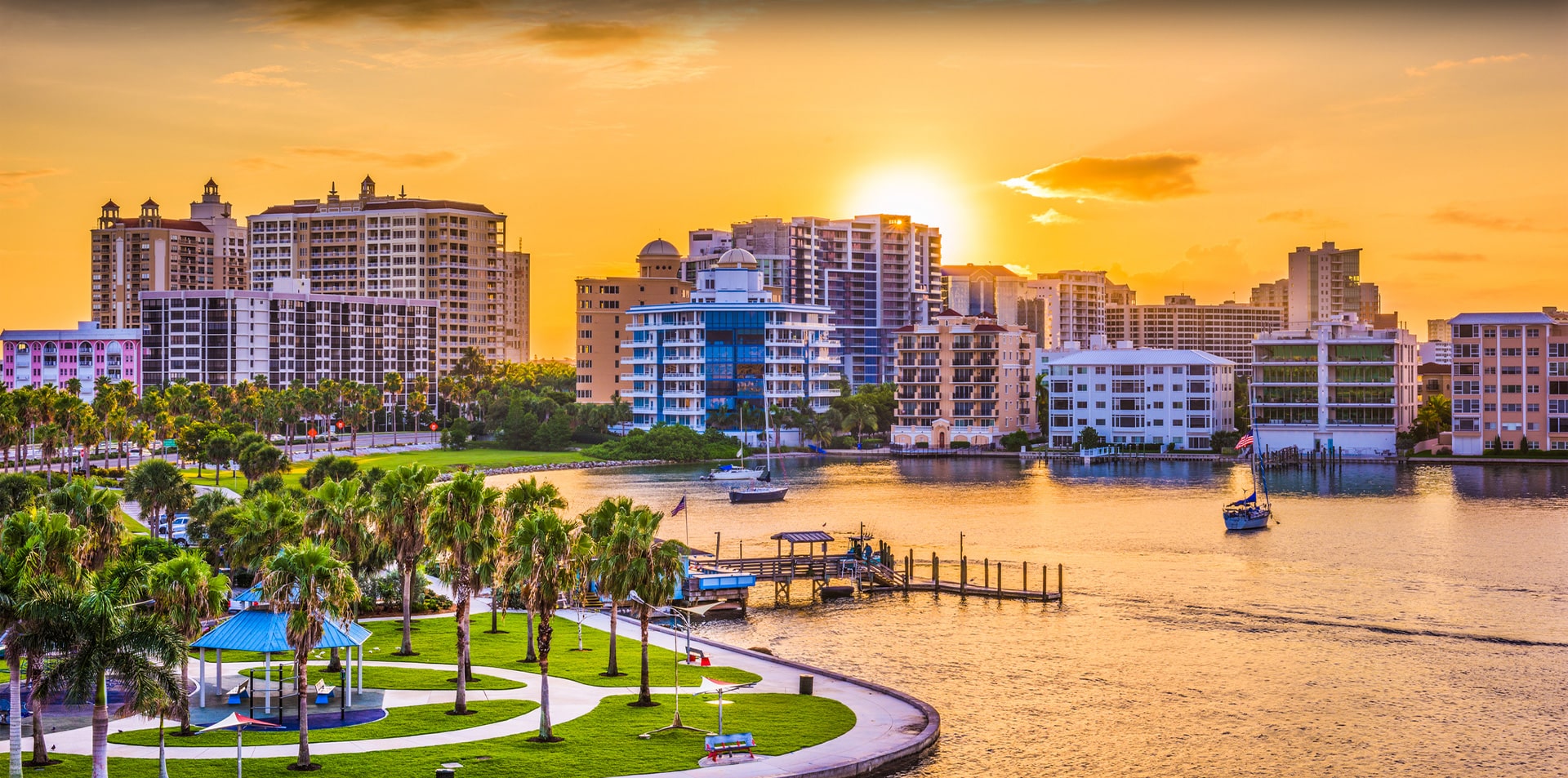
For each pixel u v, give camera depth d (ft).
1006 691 345.51
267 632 294.25
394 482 338.34
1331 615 442.91
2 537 250.57
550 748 270.87
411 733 279.28
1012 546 601.21
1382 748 299.58
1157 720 319.47
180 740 269.64
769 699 314.96
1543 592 480.23
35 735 249.34
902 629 424.46
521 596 280.10
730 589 464.65
